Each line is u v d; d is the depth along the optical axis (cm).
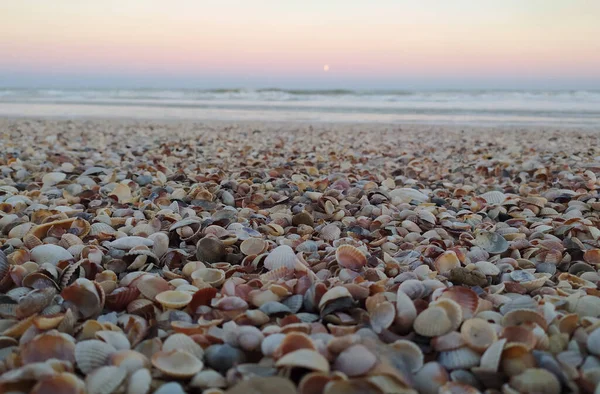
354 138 167
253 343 31
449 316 33
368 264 47
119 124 204
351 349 29
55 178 84
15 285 40
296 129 193
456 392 28
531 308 36
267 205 71
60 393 26
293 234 56
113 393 27
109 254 47
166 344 32
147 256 46
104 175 89
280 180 86
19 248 49
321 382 26
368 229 61
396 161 120
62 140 148
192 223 55
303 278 40
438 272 46
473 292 36
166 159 112
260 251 50
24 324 33
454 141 159
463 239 55
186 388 29
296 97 398
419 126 206
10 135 159
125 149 130
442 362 30
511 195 74
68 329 34
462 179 94
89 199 71
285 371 28
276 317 36
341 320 35
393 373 27
